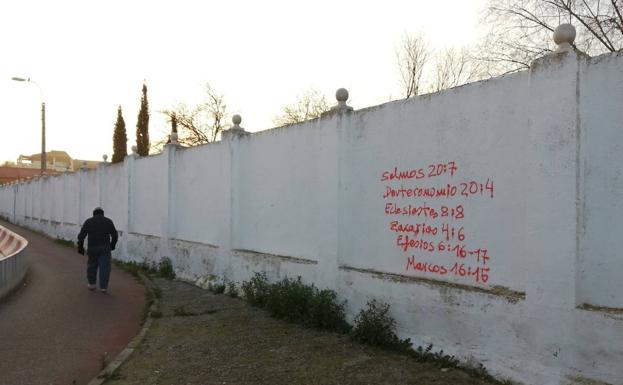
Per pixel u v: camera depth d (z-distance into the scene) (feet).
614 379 14.16
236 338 22.74
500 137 17.71
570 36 15.83
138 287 37.01
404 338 20.47
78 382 18.30
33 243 70.74
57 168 278.26
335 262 24.02
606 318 14.34
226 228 33.24
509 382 16.55
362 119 23.38
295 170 27.76
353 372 18.13
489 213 18.03
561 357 15.35
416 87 85.15
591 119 15.12
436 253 19.88
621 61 14.53
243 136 32.94
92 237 35.42
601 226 14.87
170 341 22.67
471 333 18.03
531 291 16.20
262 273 29.40
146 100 140.26
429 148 20.25
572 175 15.31
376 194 22.58
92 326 26.02
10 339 23.57
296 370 18.58
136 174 48.62
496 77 17.87
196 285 35.76
